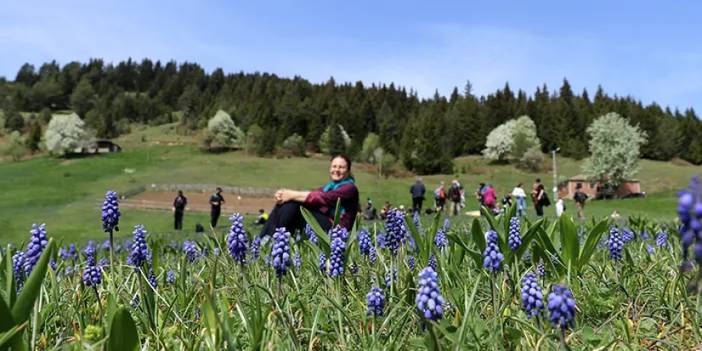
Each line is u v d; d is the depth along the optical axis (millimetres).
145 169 103062
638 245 6211
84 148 126625
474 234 4020
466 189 91000
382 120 152875
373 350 2373
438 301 2041
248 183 86188
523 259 4430
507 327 2498
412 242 5422
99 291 3543
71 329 2826
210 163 110875
